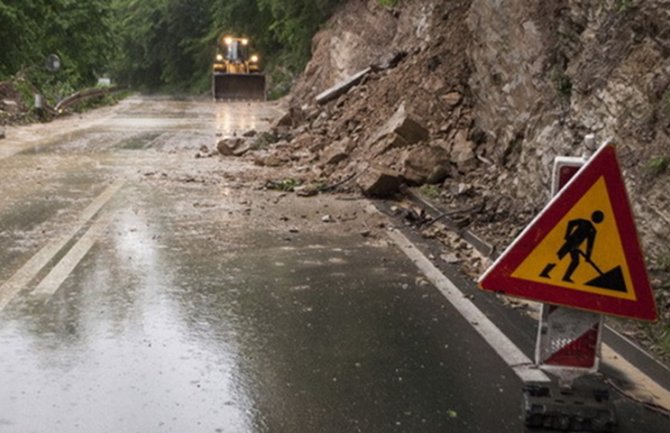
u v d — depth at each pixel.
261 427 4.13
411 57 17.06
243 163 15.16
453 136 12.61
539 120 9.58
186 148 17.88
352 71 27.52
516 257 4.06
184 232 8.79
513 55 10.89
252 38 49.41
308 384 4.69
